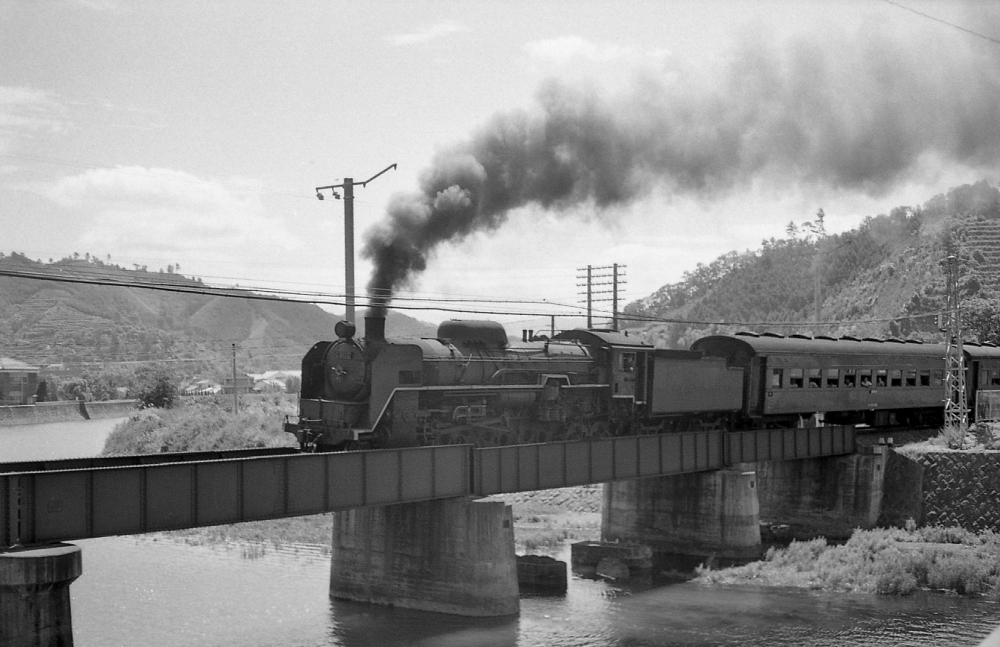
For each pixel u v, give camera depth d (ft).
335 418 120.88
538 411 143.54
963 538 168.25
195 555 163.63
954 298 200.64
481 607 121.80
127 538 179.01
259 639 114.83
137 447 291.58
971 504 178.60
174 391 436.35
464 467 123.75
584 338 159.84
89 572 150.51
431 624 121.19
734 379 180.55
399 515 129.18
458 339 137.90
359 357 120.98
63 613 80.74
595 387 151.84
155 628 119.24
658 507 174.09
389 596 129.49
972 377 233.96
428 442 127.75
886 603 136.87
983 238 543.80
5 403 513.04
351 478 109.09
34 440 367.45
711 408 175.52
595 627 122.83
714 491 167.53
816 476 189.67
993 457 179.11
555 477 134.51
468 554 122.62
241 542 174.60
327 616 124.88
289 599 133.59
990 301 435.53
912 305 481.46
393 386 122.21
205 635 116.37
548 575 144.97
